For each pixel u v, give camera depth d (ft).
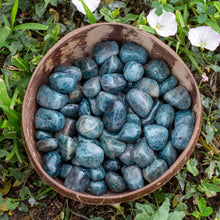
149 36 1.14
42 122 1.15
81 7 1.28
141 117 1.20
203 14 1.27
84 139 1.15
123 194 1.04
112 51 1.21
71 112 1.19
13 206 1.23
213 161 1.28
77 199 1.04
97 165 1.13
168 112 1.18
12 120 1.21
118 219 1.28
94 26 1.14
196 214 1.17
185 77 1.16
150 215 1.17
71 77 1.15
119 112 1.15
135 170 1.13
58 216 1.28
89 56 1.26
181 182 1.25
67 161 1.17
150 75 1.20
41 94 1.15
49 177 1.04
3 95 1.16
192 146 1.06
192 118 1.15
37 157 1.12
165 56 1.17
